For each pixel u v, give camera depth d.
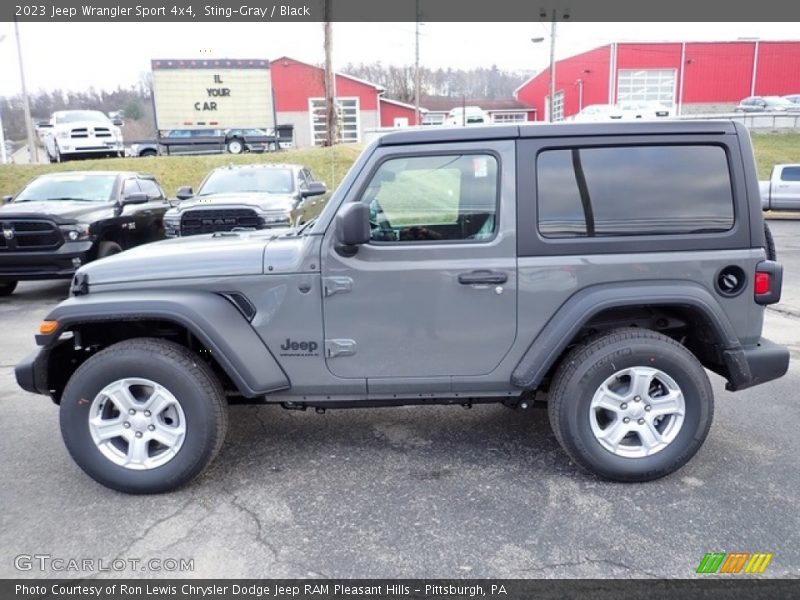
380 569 2.70
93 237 8.63
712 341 3.42
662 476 3.39
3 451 3.93
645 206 3.29
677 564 2.71
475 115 34.38
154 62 21.64
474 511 3.14
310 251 3.28
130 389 3.32
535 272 3.27
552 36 31.66
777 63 43.69
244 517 3.12
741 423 4.18
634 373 3.30
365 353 3.35
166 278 3.30
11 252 8.27
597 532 2.94
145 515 3.15
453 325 3.32
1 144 30.12
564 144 3.27
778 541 2.85
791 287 9.07
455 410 4.50
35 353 3.39
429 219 3.30
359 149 24.66
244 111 22.72
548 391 3.69
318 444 3.95
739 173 3.30
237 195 9.78
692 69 43.56
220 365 3.35
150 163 21.19
